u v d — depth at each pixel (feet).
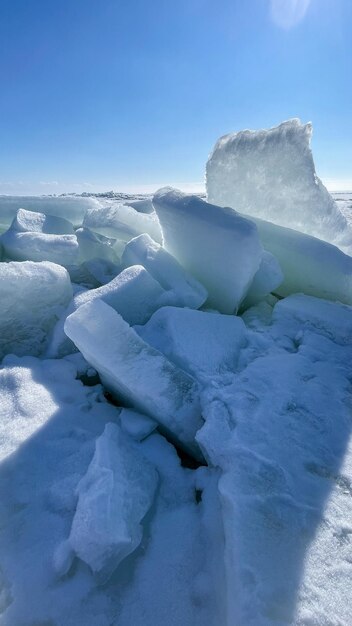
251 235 9.64
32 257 14.42
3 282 9.91
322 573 4.31
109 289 9.89
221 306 11.40
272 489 5.19
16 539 5.32
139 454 6.48
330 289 11.43
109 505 4.93
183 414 6.89
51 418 7.43
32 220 16.55
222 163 12.80
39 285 10.45
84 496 5.20
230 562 4.43
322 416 6.65
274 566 4.33
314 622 3.87
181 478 6.29
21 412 7.54
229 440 5.92
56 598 4.63
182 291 10.37
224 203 13.30
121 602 4.63
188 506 5.82
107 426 6.59
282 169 11.91
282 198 12.32
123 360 7.27
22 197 21.44
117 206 15.76
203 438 6.06
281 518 4.84
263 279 11.28
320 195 11.89
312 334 9.57
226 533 4.77
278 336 9.62
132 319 10.07
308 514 4.93
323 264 11.08
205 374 7.61
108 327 7.57
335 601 4.07
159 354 7.50
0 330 10.24
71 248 14.11
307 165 11.55
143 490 5.70
